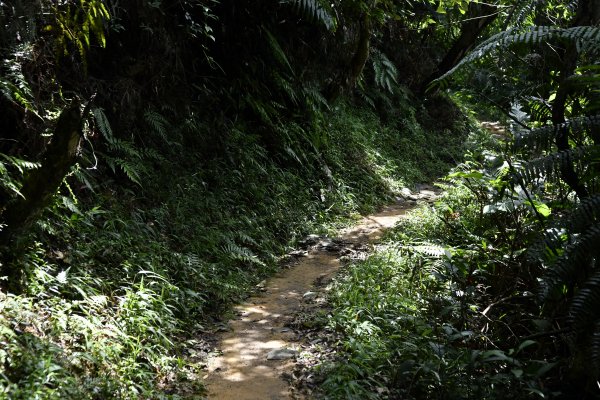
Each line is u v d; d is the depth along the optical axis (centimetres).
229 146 895
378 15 1075
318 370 461
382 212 1102
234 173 868
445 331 464
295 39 1080
